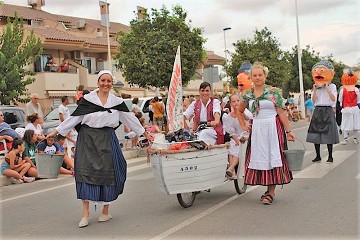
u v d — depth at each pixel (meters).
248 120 8.31
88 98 6.93
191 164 7.31
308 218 6.55
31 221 7.37
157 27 30.70
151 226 6.61
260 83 7.61
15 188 10.77
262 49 37.44
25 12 43.59
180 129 7.98
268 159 7.47
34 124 12.66
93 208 8.02
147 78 30.28
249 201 7.80
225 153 7.76
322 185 8.73
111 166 6.88
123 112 7.09
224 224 6.48
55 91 34.09
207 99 8.09
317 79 11.37
